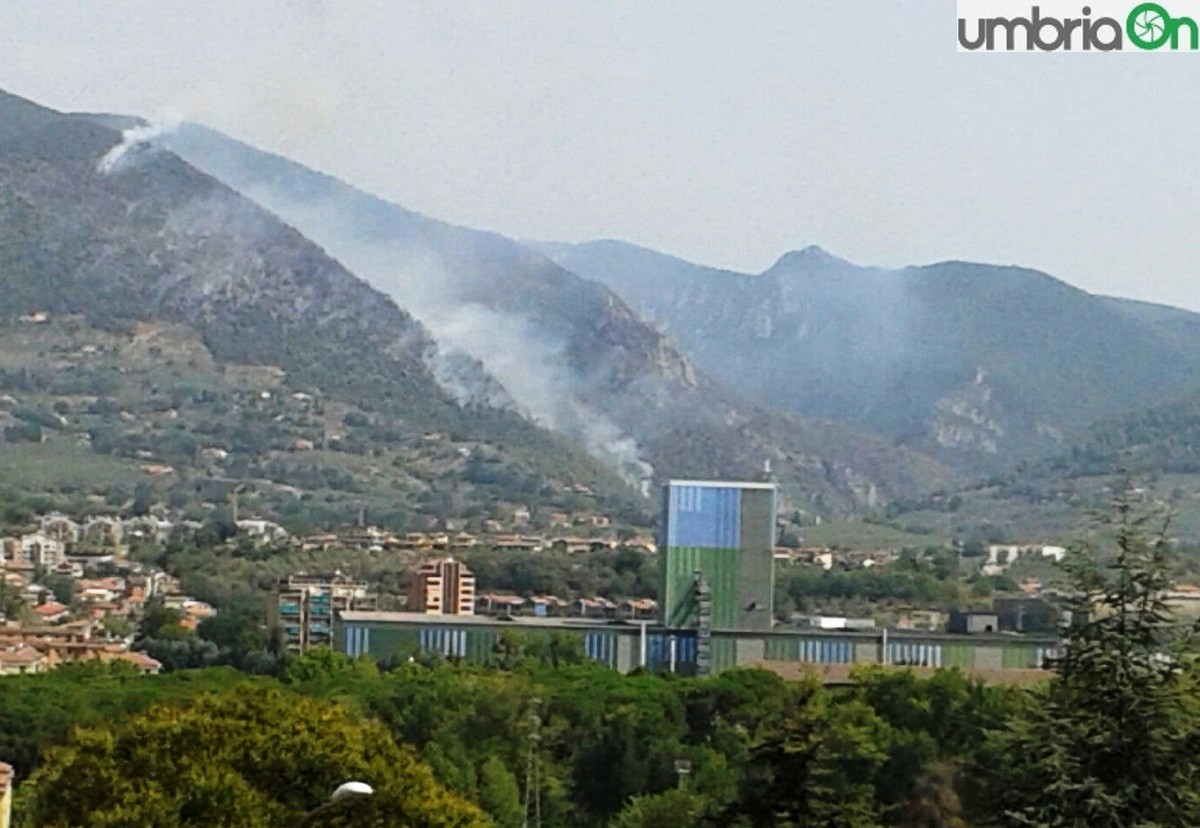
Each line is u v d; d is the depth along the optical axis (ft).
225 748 356.18
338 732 361.71
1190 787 312.71
